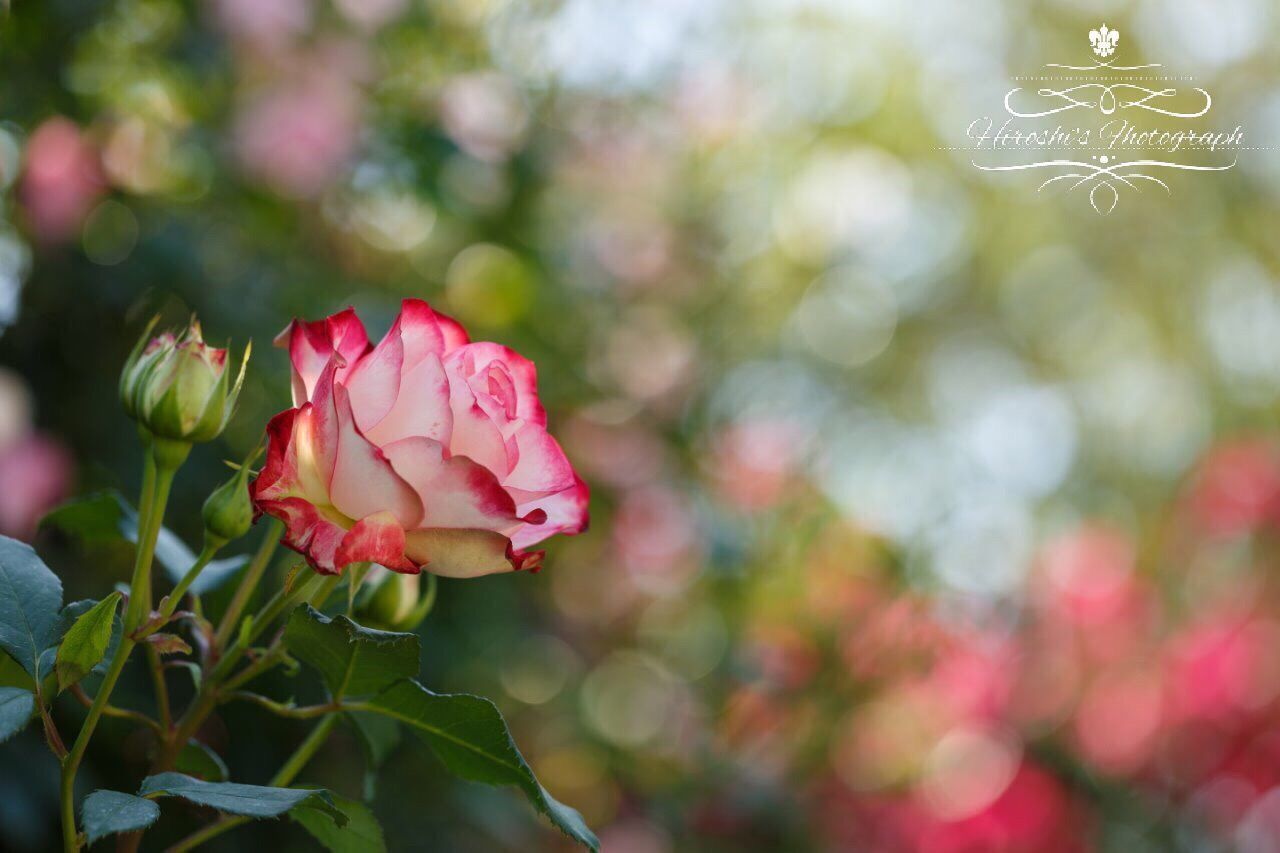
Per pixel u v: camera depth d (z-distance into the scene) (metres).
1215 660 2.05
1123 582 2.12
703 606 1.95
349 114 1.31
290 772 0.69
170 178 1.26
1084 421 3.92
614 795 1.88
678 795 1.75
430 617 1.32
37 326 1.13
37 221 1.12
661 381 1.90
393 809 1.31
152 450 0.65
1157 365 3.98
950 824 1.89
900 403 3.37
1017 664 2.04
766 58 2.55
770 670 1.76
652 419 1.85
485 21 1.52
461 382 0.64
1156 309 3.87
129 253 1.17
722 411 2.02
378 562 0.62
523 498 0.65
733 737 1.77
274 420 0.63
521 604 1.67
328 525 0.63
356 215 1.40
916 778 1.96
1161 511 3.49
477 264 1.51
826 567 1.82
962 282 3.75
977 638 2.00
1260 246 3.71
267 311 1.22
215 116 1.28
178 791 0.60
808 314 2.87
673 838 1.76
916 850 1.88
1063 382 3.93
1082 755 2.04
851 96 3.15
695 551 1.83
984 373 3.82
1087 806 2.02
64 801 0.62
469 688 1.44
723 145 2.22
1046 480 3.77
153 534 0.65
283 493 0.63
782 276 2.66
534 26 1.56
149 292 1.17
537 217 1.55
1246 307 3.84
